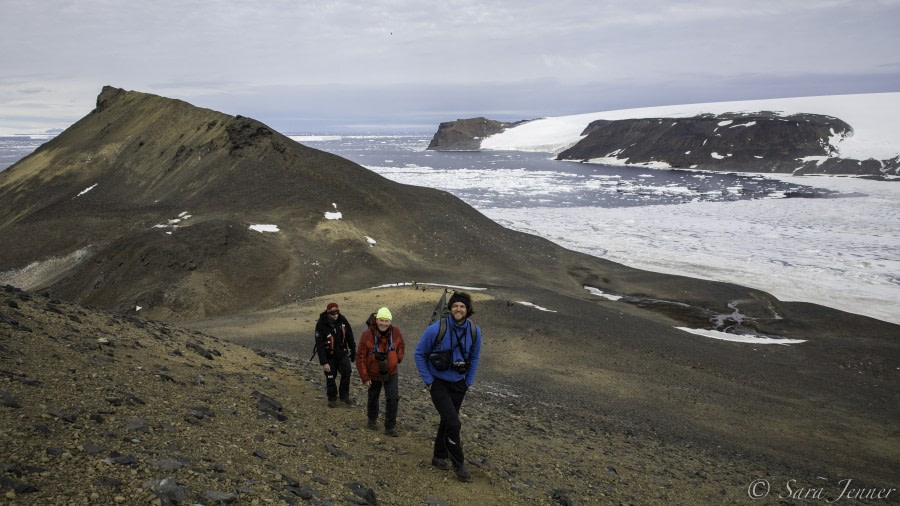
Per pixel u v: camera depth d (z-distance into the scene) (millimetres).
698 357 25547
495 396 16719
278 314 29234
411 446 8117
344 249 46375
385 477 6629
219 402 7645
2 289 10664
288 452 6520
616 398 19453
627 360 24156
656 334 28656
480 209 90938
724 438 16609
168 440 5797
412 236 51438
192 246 41656
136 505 4312
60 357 7469
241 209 54438
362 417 9188
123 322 11836
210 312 36344
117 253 41906
